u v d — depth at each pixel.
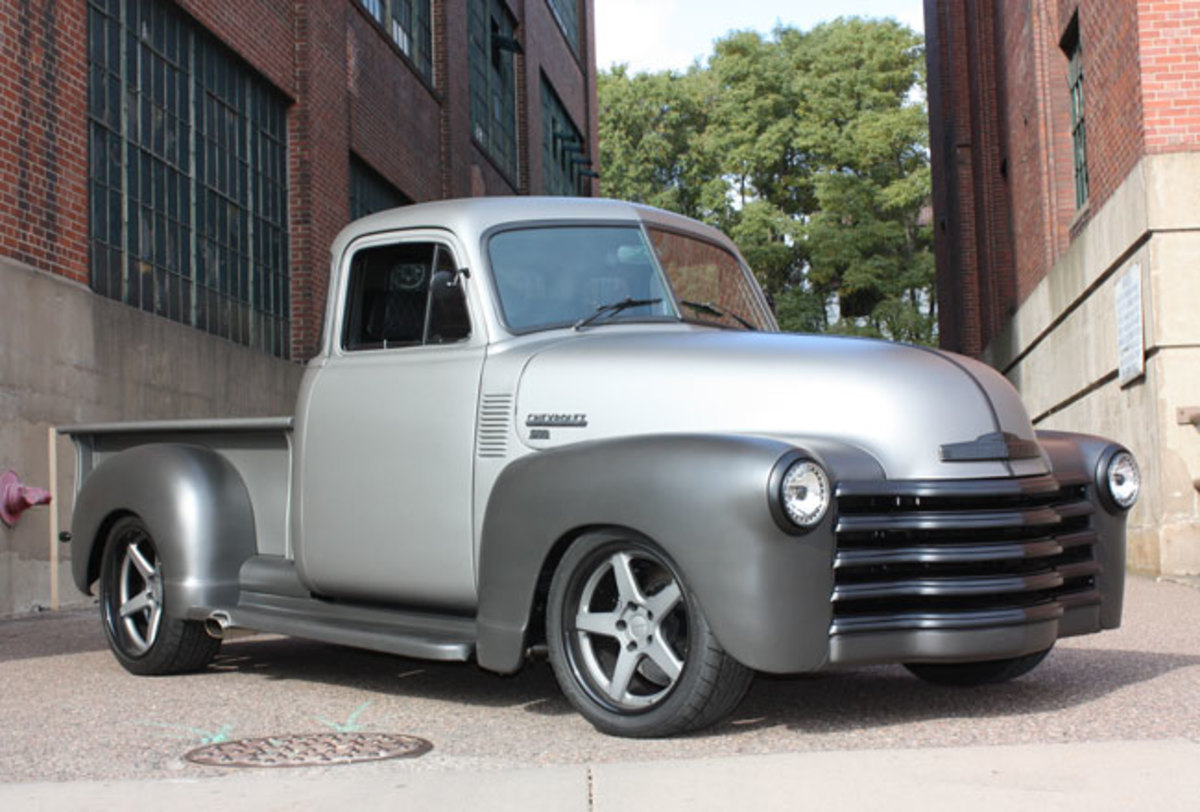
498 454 5.09
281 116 15.88
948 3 26.20
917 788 3.49
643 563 4.53
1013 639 4.47
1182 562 10.91
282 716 5.09
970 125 25.25
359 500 5.59
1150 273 11.08
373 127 18.78
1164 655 6.39
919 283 47.25
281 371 15.03
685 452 4.29
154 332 11.79
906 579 4.38
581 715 4.82
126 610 6.39
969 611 4.43
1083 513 4.95
